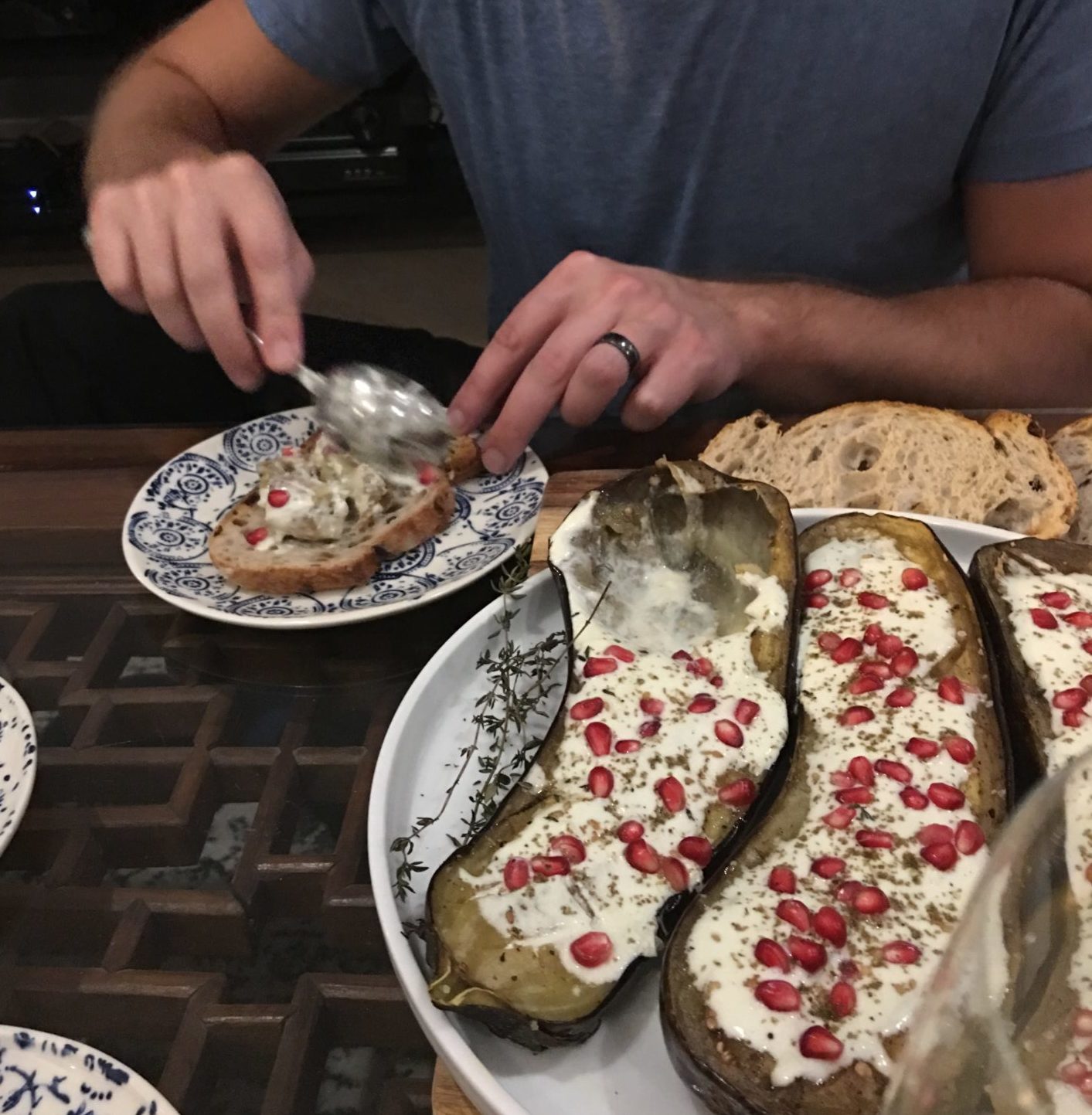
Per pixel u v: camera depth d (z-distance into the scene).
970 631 0.69
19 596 0.92
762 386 1.13
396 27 1.41
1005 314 1.19
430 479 1.03
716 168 1.27
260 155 1.55
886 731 0.63
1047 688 0.65
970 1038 0.37
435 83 1.39
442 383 1.33
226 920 0.63
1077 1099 0.35
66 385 1.38
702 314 1.10
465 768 0.67
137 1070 0.56
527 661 0.72
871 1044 0.48
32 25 1.81
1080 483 0.91
